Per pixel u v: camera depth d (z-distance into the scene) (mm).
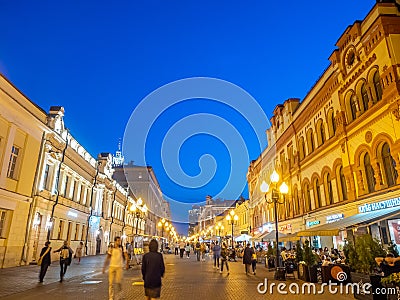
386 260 9516
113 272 9328
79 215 30625
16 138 19672
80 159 29922
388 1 16062
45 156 22859
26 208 20719
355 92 17953
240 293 10766
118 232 45812
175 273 18016
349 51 18516
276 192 15727
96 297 9883
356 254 11359
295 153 27781
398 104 14203
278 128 32781
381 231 15117
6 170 18625
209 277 15898
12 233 19203
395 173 14828
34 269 17734
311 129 24531
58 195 25062
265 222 37625
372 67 16266
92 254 34438
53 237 24750
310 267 13586
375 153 15922
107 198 40469
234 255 29953
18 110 19250
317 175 23188
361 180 17203
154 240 7203
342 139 18938
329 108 21188
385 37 15234
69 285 12617
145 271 6891
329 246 21438
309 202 25250
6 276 14320
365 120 16766
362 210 16734
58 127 24688
